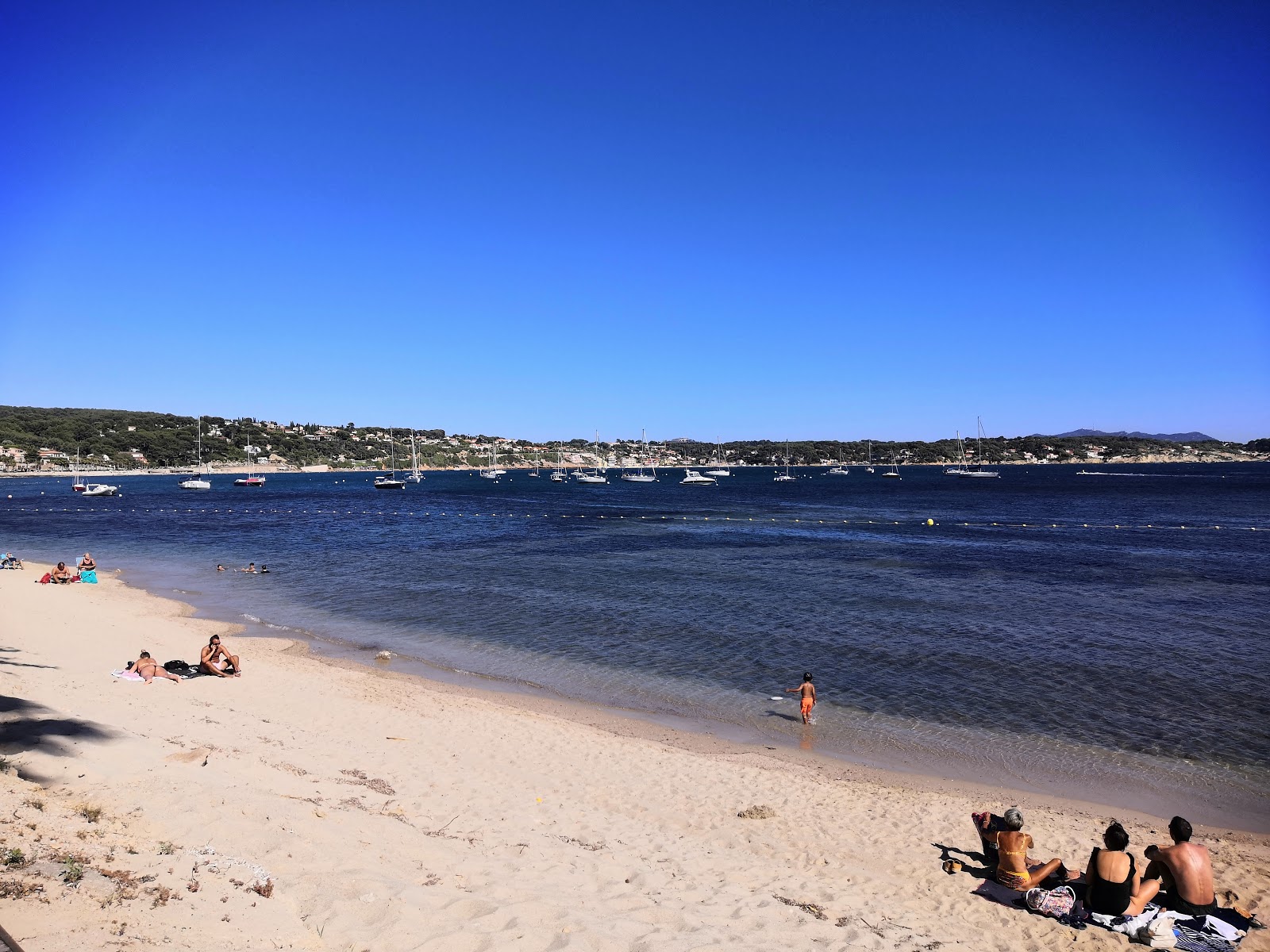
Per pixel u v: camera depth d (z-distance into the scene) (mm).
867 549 55812
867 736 18281
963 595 36406
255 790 10164
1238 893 10836
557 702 20562
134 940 5520
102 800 8508
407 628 29531
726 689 21922
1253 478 194375
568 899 8500
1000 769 16328
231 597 35875
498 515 92938
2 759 9445
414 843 9500
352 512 96688
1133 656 25141
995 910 9891
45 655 20688
